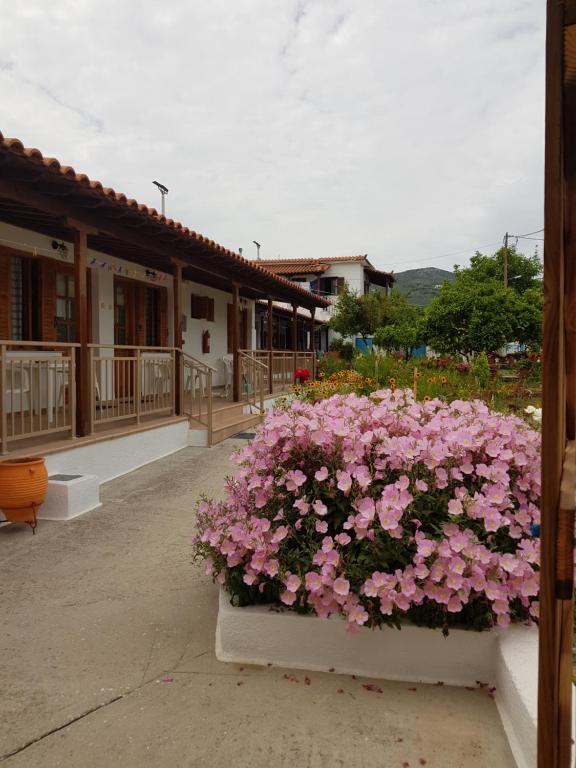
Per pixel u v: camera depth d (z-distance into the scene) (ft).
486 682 8.53
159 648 9.64
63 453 18.60
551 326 4.41
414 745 7.24
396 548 8.53
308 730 7.54
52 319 26.53
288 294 49.06
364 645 8.83
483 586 8.14
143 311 34.53
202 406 33.78
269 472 10.32
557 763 4.58
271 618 9.11
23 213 20.98
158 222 22.43
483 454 10.02
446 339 58.44
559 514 4.49
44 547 14.21
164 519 16.51
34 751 7.22
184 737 7.44
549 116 4.27
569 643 4.59
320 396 33.12
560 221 4.33
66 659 9.30
